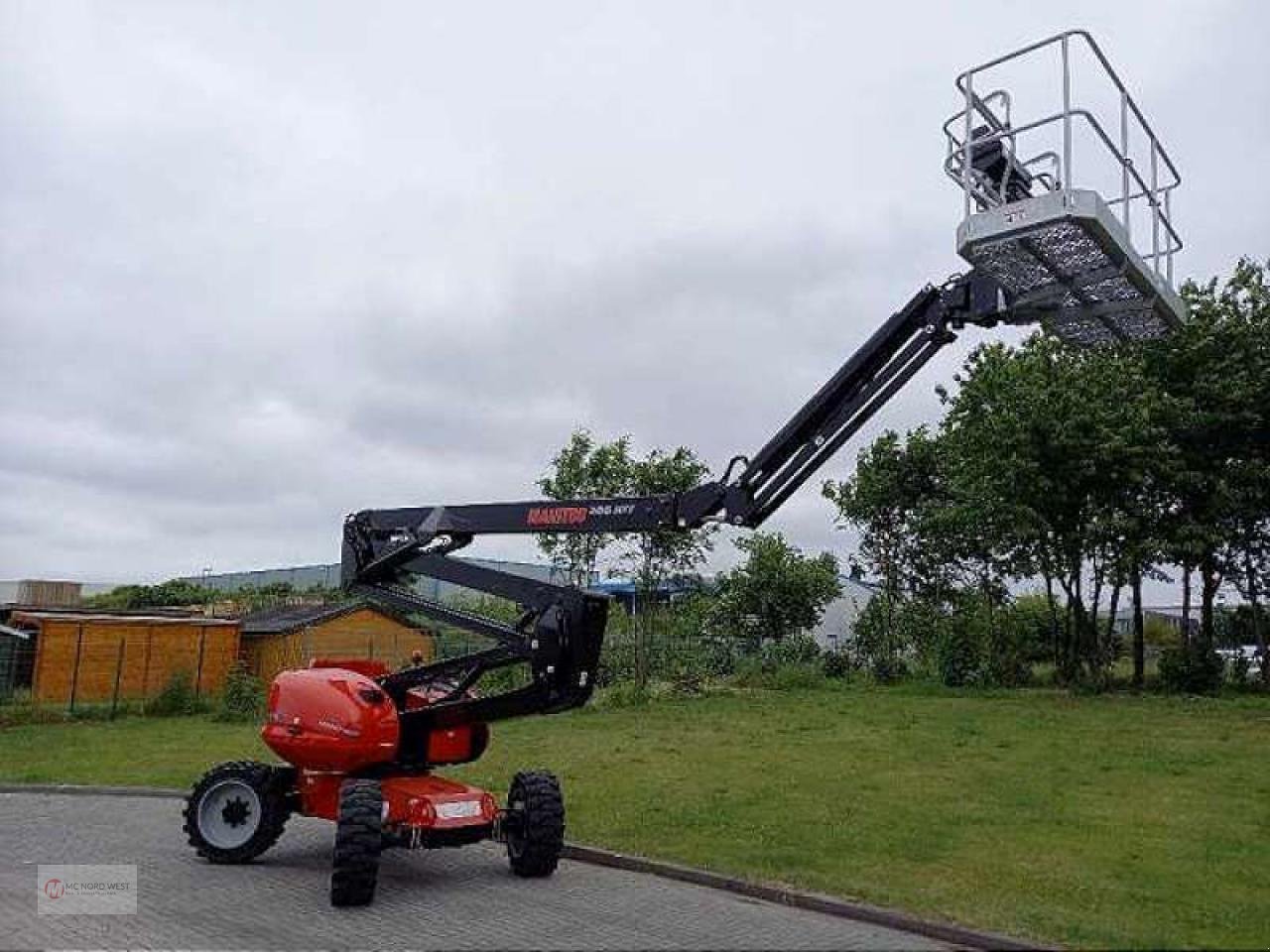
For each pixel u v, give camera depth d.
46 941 7.13
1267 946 6.92
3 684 25.69
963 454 26.81
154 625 27.03
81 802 13.60
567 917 7.90
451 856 10.38
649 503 8.58
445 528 9.79
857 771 14.39
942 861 9.36
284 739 9.67
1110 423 23.88
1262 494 24.39
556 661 9.12
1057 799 12.20
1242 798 12.21
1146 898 8.09
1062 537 25.72
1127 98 7.36
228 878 9.25
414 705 10.08
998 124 7.38
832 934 7.45
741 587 35.69
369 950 7.00
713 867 9.28
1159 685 26.47
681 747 17.03
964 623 29.48
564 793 13.08
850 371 7.57
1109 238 6.22
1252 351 24.25
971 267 6.77
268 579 52.78
